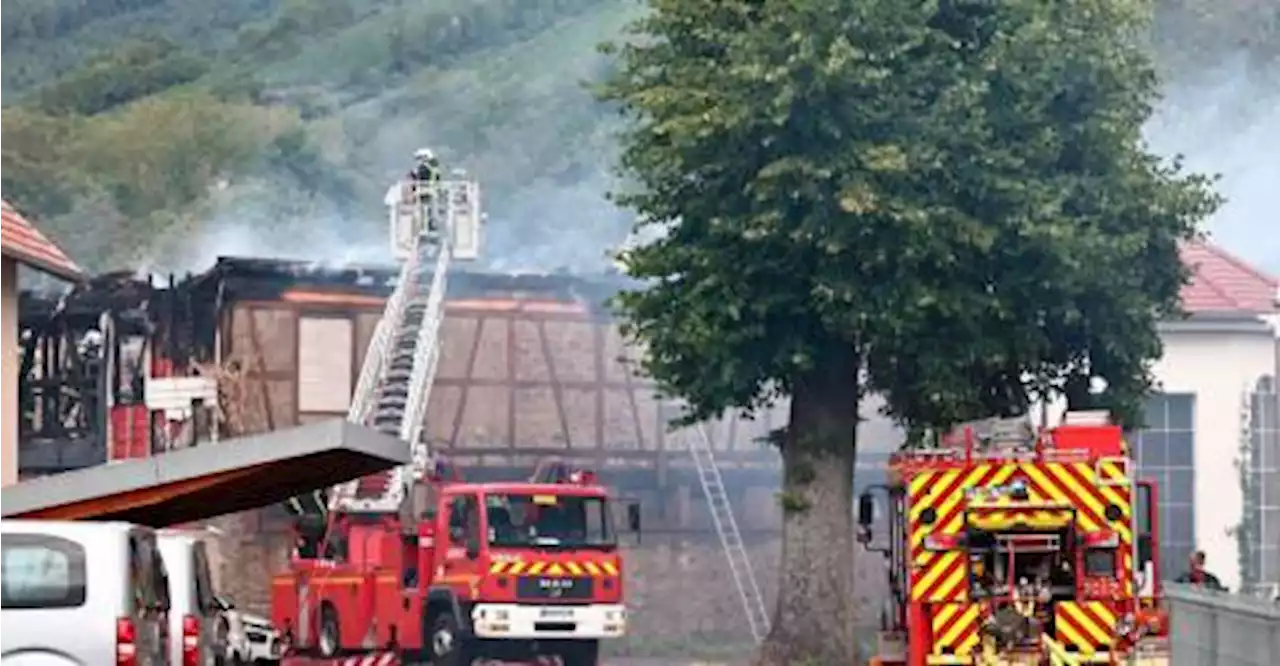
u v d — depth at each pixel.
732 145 89.12
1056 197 89.94
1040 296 90.69
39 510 56.06
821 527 92.94
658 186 92.81
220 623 59.66
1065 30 90.81
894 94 88.31
